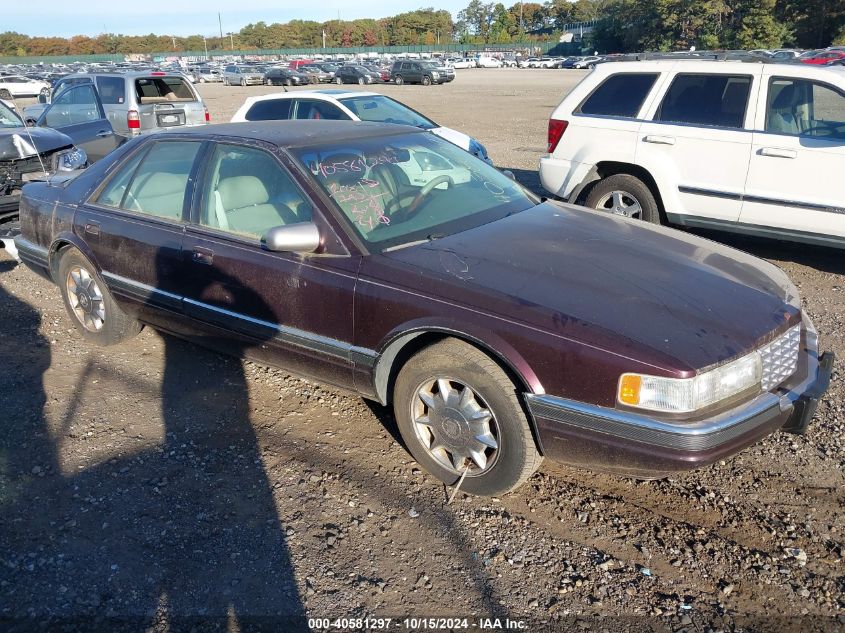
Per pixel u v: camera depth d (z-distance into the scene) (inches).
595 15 4699.8
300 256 147.3
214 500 135.9
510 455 127.0
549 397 119.3
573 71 2349.9
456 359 128.1
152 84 494.6
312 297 145.2
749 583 113.9
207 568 118.7
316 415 166.4
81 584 115.7
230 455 150.6
